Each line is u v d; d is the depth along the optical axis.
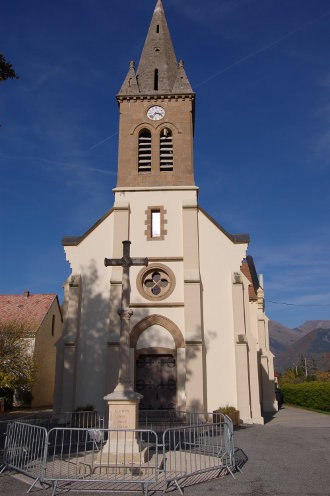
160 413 18.38
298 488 8.45
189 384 18.14
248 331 19.45
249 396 18.30
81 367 18.88
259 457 11.45
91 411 16.45
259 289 29.30
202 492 8.28
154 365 19.14
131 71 24.06
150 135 23.03
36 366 28.27
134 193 21.39
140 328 19.33
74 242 20.39
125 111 23.05
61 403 18.16
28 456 10.00
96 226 20.72
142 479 8.95
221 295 19.73
